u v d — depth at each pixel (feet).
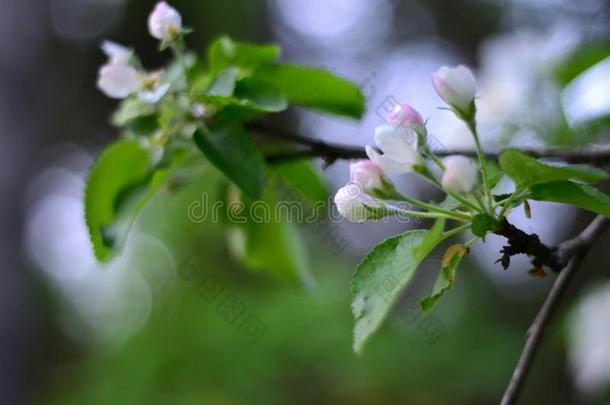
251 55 2.39
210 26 7.76
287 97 2.44
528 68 2.71
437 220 2.06
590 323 2.81
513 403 2.12
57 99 8.37
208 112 2.32
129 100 2.38
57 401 5.71
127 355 5.56
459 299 6.43
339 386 5.41
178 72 2.36
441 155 2.37
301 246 2.68
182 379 5.30
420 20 8.71
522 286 6.62
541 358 5.61
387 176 2.08
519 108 2.70
